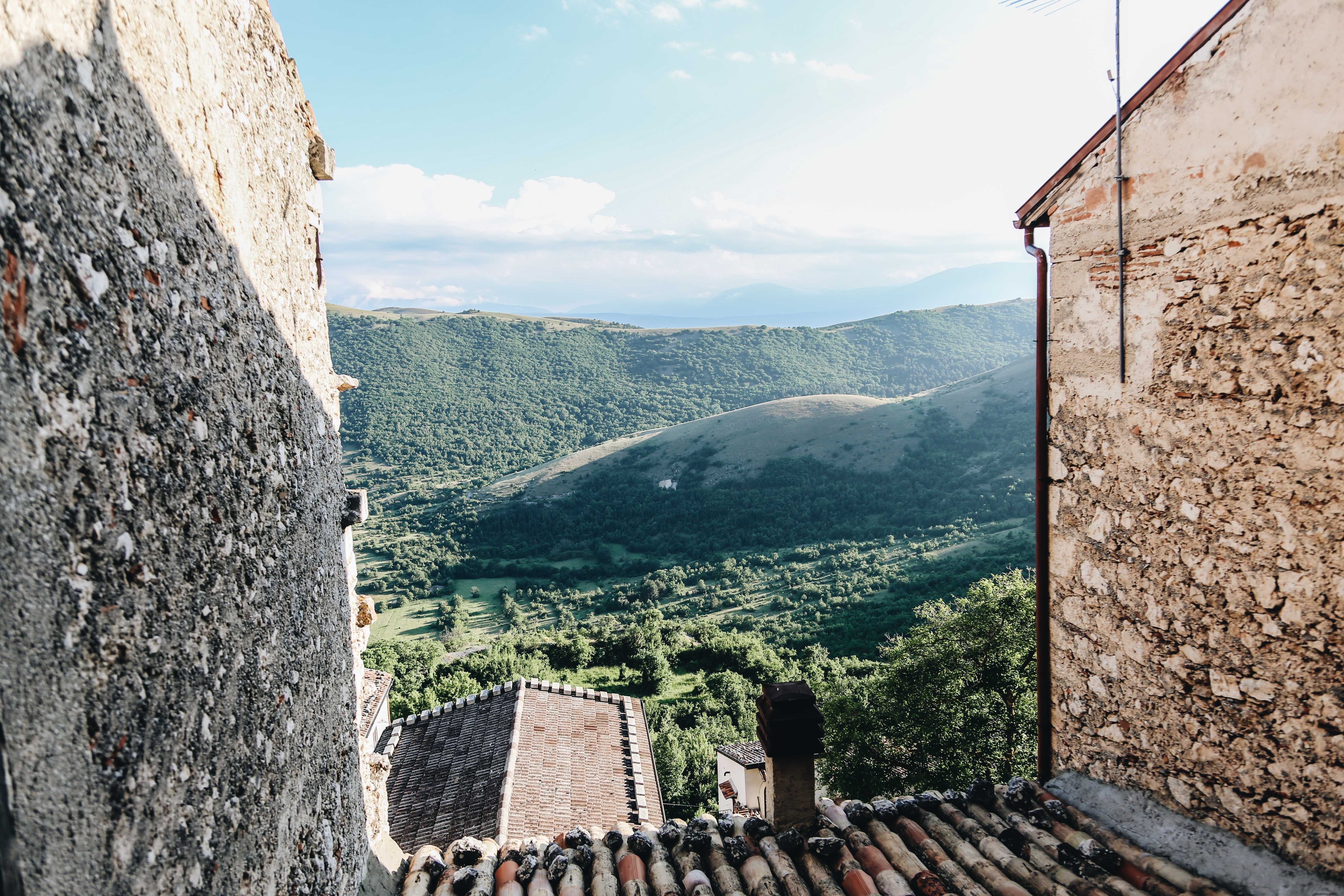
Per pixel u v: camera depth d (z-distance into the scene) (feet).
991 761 35.65
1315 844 10.03
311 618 10.29
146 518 6.02
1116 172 12.05
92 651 5.16
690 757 82.58
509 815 31.78
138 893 5.49
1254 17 9.82
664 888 12.16
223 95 8.48
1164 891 11.20
